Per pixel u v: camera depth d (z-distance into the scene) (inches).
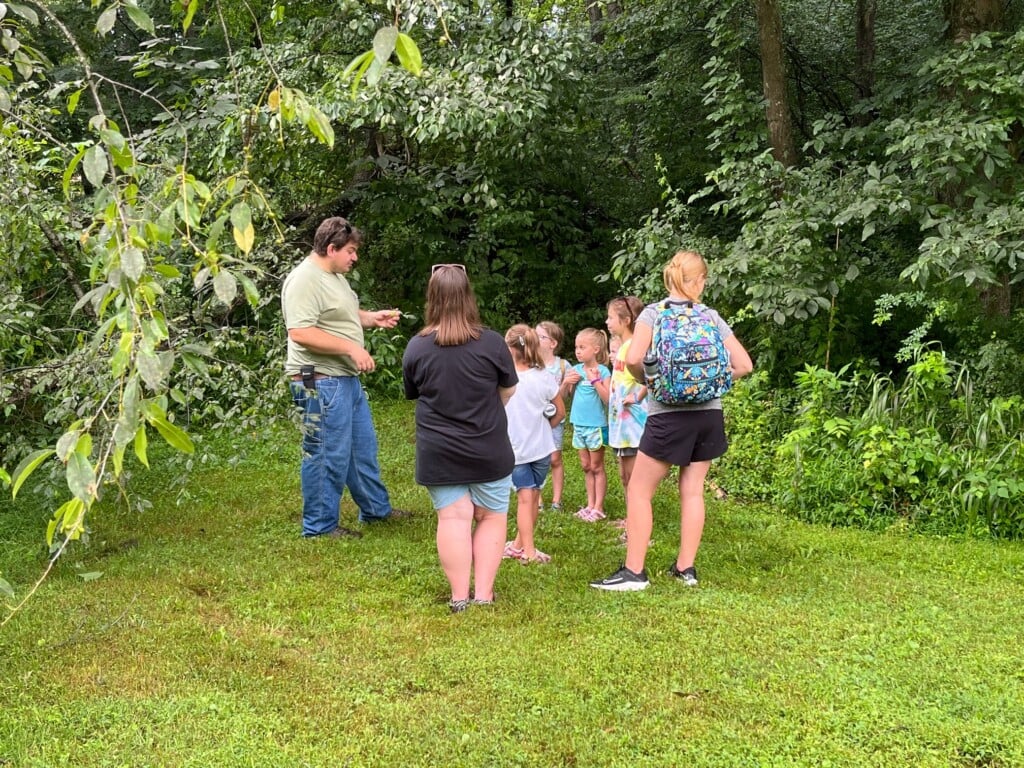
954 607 142.6
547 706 106.9
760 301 240.1
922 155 228.1
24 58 81.8
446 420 135.9
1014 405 208.4
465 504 140.6
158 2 337.4
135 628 130.7
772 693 110.2
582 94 345.1
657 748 97.8
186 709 105.0
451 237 389.4
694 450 151.1
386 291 380.2
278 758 94.6
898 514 197.8
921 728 100.7
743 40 321.4
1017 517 185.9
